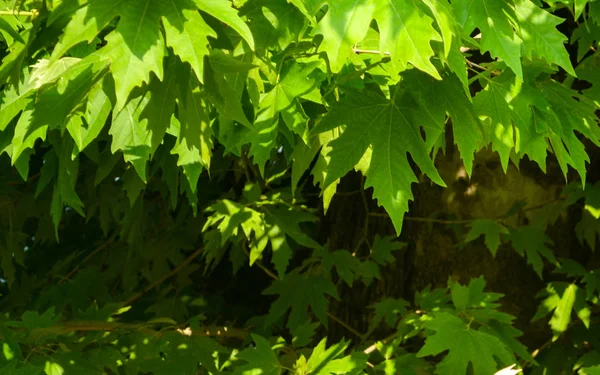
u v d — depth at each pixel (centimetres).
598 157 438
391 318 395
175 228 501
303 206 402
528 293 434
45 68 194
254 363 318
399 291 448
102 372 324
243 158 459
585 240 450
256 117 244
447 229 439
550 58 226
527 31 225
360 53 252
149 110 196
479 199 436
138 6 172
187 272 502
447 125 430
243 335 410
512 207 428
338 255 413
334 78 255
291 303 400
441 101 227
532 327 432
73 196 262
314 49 239
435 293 378
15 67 206
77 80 198
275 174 449
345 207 479
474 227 409
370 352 379
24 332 316
